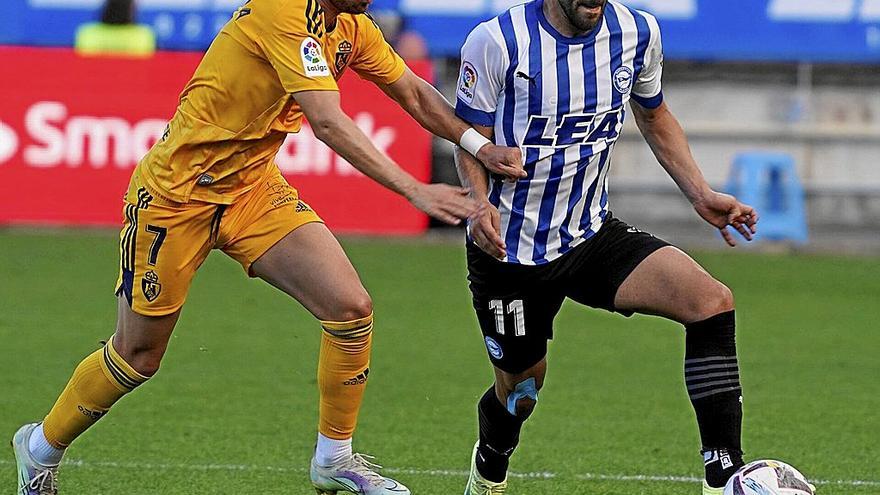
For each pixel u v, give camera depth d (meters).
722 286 15.31
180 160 15.14
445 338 30.41
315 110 14.43
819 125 47.72
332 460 16.20
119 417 22.41
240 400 23.91
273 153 15.67
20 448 16.41
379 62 16.12
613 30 15.75
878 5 46.41
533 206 15.84
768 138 47.44
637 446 20.92
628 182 47.72
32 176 44.53
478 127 15.85
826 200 47.53
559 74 15.52
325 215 45.03
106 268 39.06
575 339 30.91
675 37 46.94
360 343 15.63
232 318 32.50
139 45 46.34
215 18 47.19
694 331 15.25
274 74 14.84
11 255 40.91
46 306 33.25
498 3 46.69
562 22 15.53
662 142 17.09
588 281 16.03
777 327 32.44
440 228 46.97
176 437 21.03
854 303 36.12
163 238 15.31
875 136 47.03
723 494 14.77
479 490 17.50
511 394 16.77
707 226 47.91
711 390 15.05
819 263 43.41
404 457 20.03
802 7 46.59
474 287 16.44
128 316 15.67
